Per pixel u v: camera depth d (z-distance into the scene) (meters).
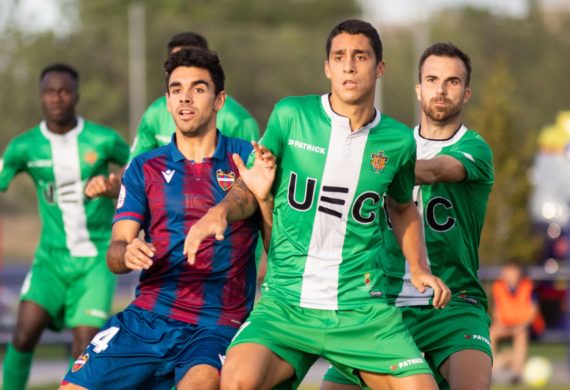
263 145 15.34
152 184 15.97
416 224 15.85
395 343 15.07
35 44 109.25
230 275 15.88
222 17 132.88
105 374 15.41
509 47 120.62
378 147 15.19
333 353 15.22
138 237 15.91
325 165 15.14
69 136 23.64
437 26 119.75
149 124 20.75
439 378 17.69
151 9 127.31
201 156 16.16
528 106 116.50
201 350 15.27
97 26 111.25
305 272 15.20
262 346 14.85
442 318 17.39
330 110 15.19
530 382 32.81
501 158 54.12
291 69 111.00
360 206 15.20
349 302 15.16
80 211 23.48
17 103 107.25
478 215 17.81
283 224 15.30
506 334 33.53
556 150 52.28
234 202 14.99
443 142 17.81
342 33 14.81
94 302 23.09
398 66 113.19
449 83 17.53
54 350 44.34
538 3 133.62
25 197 106.31
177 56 15.98
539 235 50.97
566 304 39.34
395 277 17.38
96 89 106.56
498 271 39.94
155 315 15.82
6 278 44.00
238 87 109.06
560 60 120.88
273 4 134.88
